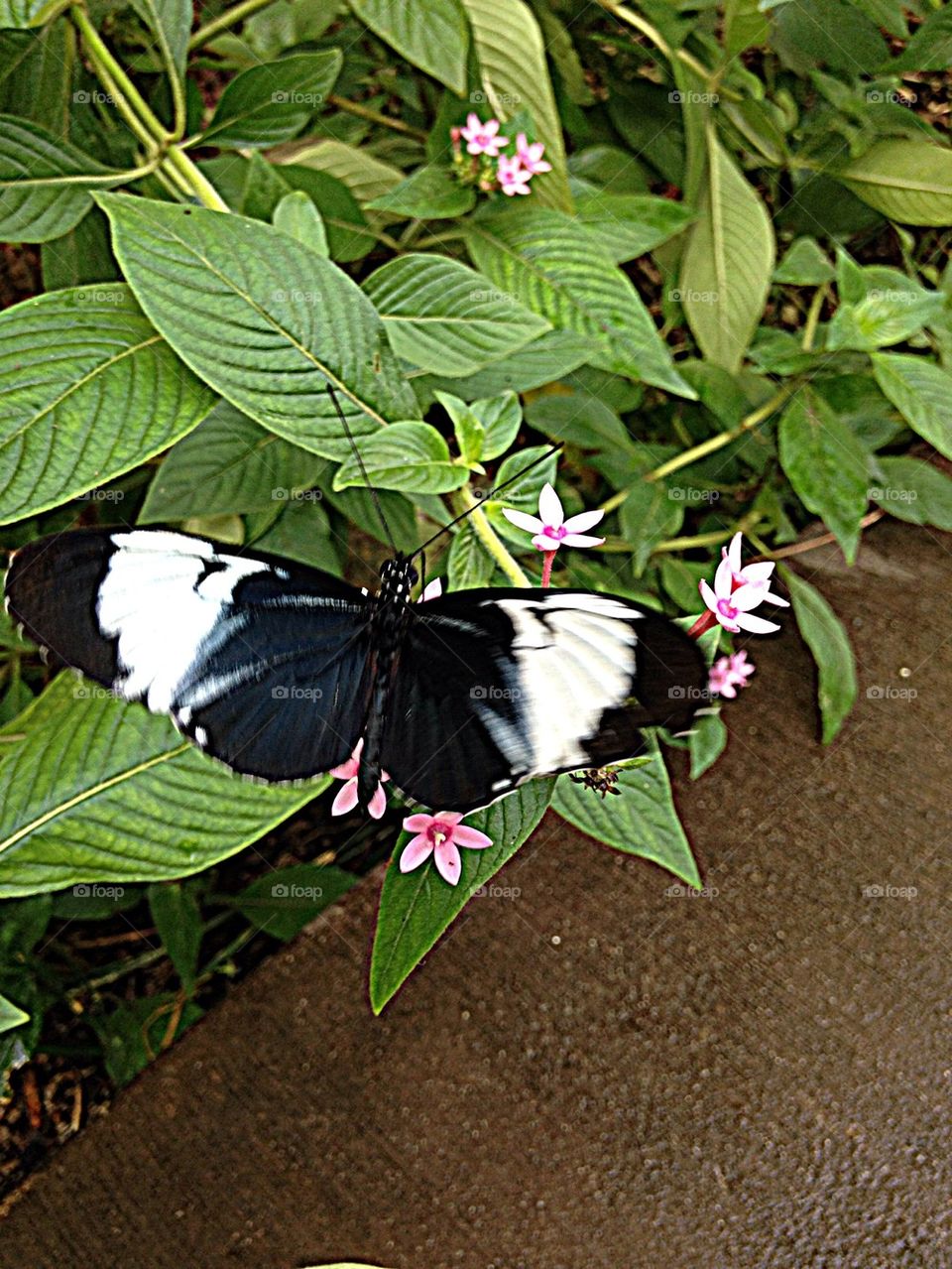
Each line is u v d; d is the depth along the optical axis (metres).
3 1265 0.29
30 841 0.22
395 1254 0.29
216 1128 0.30
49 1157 0.30
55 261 0.29
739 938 0.31
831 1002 0.31
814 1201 0.29
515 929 0.31
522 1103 0.30
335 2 0.33
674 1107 0.30
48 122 0.28
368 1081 0.30
